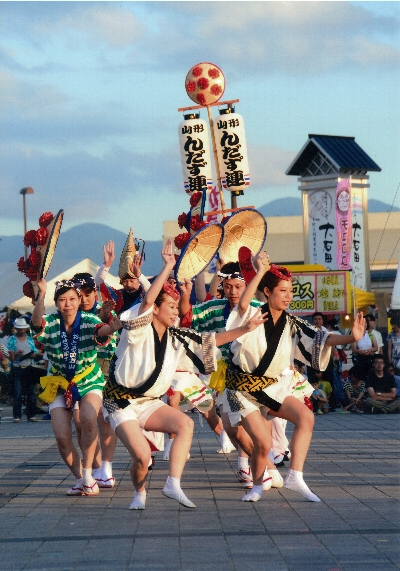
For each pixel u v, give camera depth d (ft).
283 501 25.21
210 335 23.59
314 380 58.75
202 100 60.75
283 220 171.63
